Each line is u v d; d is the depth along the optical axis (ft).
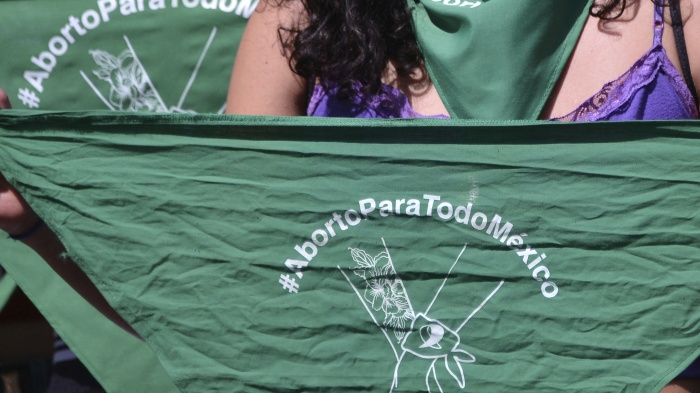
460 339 6.74
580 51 6.84
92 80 9.97
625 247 6.65
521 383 6.70
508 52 6.75
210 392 6.87
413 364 6.76
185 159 6.84
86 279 7.34
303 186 6.79
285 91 7.25
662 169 6.59
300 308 6.81
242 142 6.81
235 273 6.84
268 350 6.83
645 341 6.65
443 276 6.73
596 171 6.63
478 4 6.82
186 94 10.03
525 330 6.70
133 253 6.87
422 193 6.72
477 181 6.69
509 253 6.70
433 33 6.93
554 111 6.87
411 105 7.00
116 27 9.89
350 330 6.79
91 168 6.86
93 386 10.99
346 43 6.93
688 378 6.98
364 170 6.74
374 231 6.76
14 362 11.03
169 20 9.91
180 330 6.88
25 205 7.06
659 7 6.70
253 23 7.40
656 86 6.70
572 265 6.68
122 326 7.52
